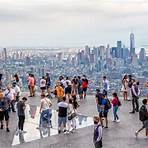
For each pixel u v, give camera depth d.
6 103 23.14
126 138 21.06
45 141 20.62
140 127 23.55
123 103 32.00
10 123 24.97
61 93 28.55
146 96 30.73
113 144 19.80
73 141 20.56
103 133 22.14
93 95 37.00
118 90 33.81
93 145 19.70
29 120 24.50
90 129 23.08
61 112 22.19
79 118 25.56
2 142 20.48
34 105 29.16
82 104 31.50
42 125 23.25
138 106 28.44
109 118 26.38
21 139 21.06
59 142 20.39
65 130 22.39
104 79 31.69
